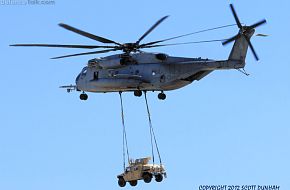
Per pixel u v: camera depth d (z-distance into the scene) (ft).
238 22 442.50
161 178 438.81
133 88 457.68
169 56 453.99
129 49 445.78
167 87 453.58
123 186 443.32
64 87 497.46
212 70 451.94
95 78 469.57
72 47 435.53
